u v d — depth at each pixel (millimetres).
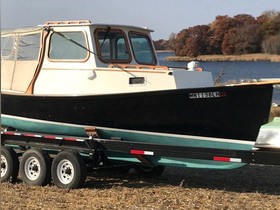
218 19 48250
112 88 6910
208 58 43250
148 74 6695
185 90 6410
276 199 6336
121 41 7629
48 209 5742
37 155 7129
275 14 53594
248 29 50875
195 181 7641
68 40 7320
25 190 6852
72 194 6559
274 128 6145
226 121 6441
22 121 7727
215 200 6219
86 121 7098
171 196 6465
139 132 6914
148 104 6641
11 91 7879
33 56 7668
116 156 7051
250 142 6457
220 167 6363
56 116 7309
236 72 31359
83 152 7008
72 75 7227
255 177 7941
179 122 6605
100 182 7477
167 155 6504
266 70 36000
